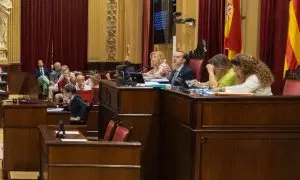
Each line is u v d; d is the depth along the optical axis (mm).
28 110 6031
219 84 5613
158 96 5305
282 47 6109
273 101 4141
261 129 4152
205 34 8141
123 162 3980
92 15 14711
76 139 4242
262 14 6500
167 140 5059
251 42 6922
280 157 4172
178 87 5227
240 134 4137
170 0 10188
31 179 5902
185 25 9000
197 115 4129
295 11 5605
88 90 8898
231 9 6875
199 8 8328
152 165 5336
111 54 14734
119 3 14602
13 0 14492
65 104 7086
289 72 4750
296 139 4172
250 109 4141
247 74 4828
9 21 14523
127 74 5789
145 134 5309
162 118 5250
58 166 3932
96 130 7562
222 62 5695
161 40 10727
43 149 4531
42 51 14742
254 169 4164
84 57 14859
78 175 3955
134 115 5281
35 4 14664
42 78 12969
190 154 4195
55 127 5105
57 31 14773
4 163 6031
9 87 14422
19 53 14625
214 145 4133
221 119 4133
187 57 7117
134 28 13289
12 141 6031
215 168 4141
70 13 14766
